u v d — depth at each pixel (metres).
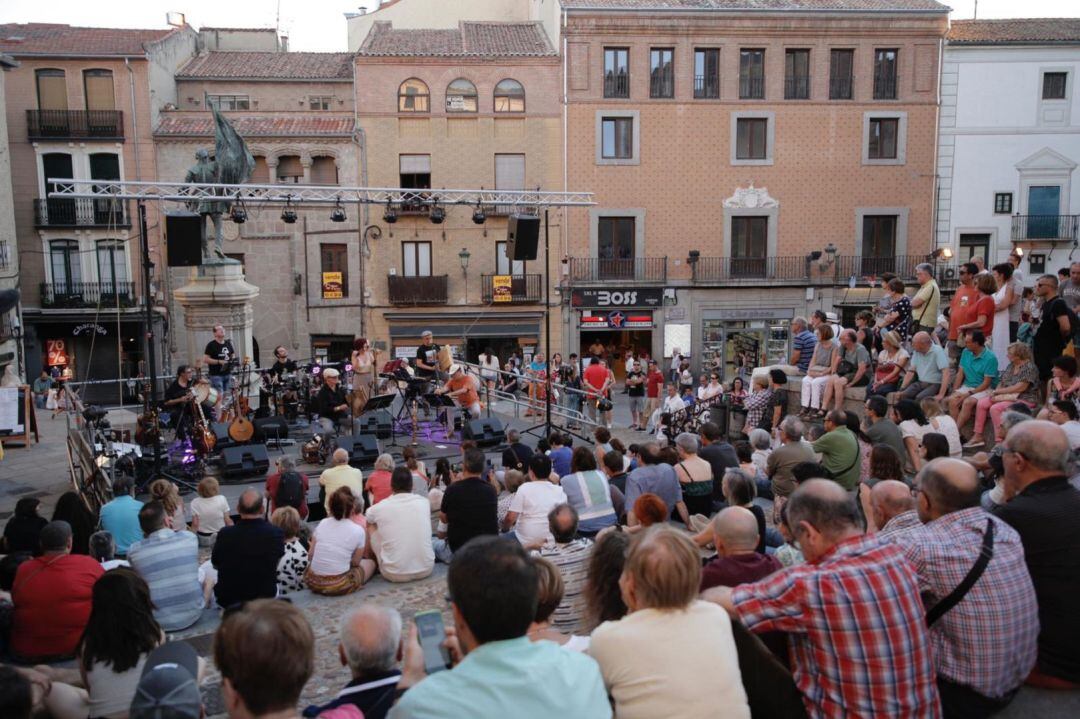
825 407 12.66
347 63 34.22
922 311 12.49
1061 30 31.75
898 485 4.71
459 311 30.89
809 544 3.48
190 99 32.38
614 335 32.34
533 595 2.79
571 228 30.88
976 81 31.16
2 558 7.20
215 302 17.22
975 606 3.62
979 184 31.67
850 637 3.15
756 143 31.28
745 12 30.08
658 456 8.07
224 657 2.77
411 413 15.55
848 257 31.72
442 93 30.00
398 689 3.34
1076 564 4.02
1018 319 11.69
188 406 13.20
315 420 16.16
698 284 31.08
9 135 29.39
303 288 30.56
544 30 32.56
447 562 8.30
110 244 30.03
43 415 23.00
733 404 14.44
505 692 2.65
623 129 30.88
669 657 3.00
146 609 4.77
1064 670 4.05
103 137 29.47
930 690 3.23
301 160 29.95
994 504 5.34
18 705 3.22
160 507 6.88
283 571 7.88
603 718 2.75
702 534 6.05
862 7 30.61
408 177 30.41
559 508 5.81
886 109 31.14
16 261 28.55
